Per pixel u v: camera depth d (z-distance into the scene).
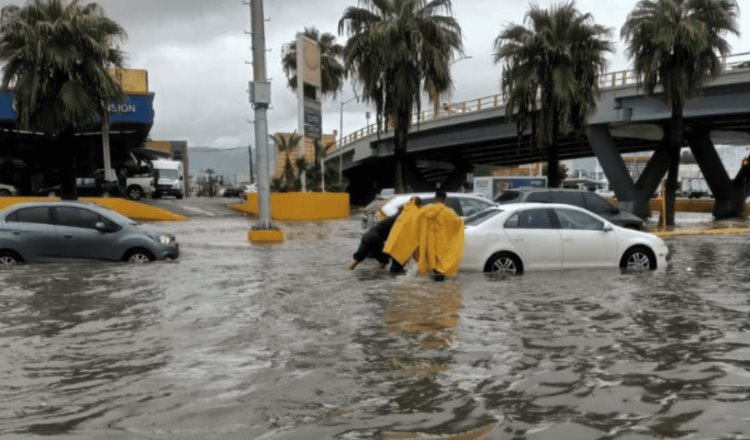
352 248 17.73
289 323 7.73
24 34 24.69
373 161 68.94
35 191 48.66
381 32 27.95
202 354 6.36
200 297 9.53
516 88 29.45
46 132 26.55
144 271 12.42
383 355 6.28
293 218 34.62
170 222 30.81
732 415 4.63
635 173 105.12
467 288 10.36
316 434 4.27
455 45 29.45
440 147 57.25
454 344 6.70
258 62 20.00
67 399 5.01
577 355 6.29
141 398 5.02
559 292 9.96
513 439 4.18
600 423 4.48
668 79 29.69
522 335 7.10
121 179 42.88
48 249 13.48
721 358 6.18
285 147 36.91
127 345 6.71
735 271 12.86
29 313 8.35
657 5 29.16
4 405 4.88
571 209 12.68
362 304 8.96
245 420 4.54
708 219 40.09
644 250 12.77
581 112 29.36
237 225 28.27
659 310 8.54
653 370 5.78
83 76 25.92
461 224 11.70
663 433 4.29
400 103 29.05
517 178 36.00
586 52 28.77
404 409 4.77
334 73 57.84
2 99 40.00
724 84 35.22
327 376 5.60
